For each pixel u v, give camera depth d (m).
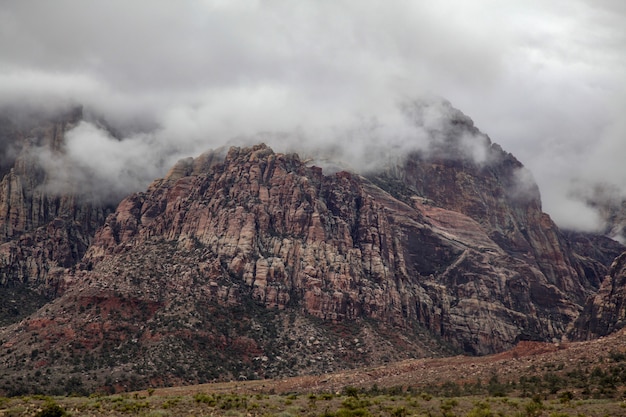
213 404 115.94
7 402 112.94
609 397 122.25
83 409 109.38
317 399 128.88
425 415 106.94
